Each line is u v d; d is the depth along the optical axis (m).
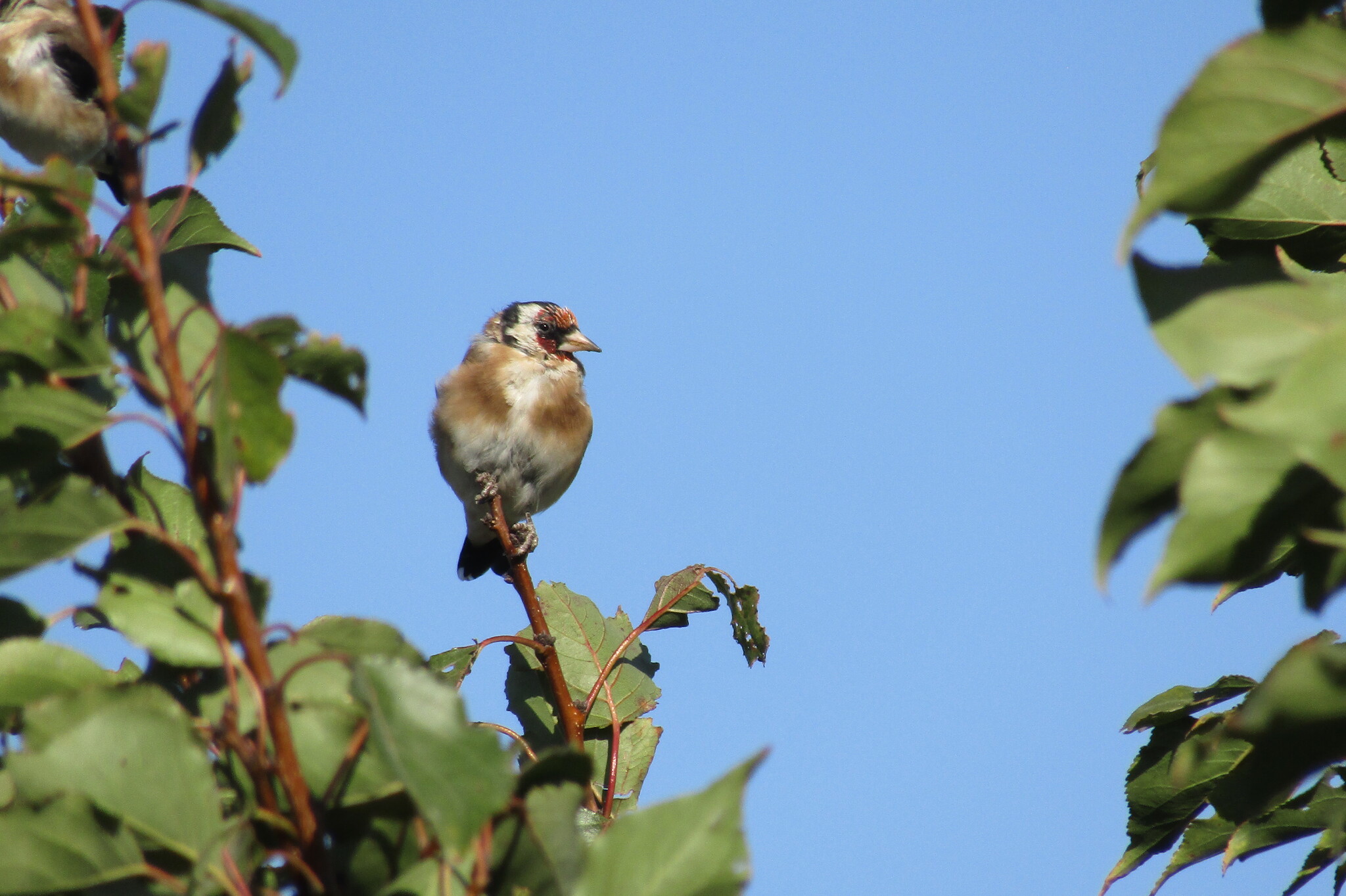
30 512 3.28
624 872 3.15
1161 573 2.91
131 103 3.38
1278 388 2.47
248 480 3.36
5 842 3.26
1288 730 3.27
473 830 2.95
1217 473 2.89
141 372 4.08
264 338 3.66
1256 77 2.81
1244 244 4.75
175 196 4.70
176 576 3.93
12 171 3.55
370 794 3.52
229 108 3.64
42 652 3.76
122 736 3.42
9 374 4.02
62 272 4.39
